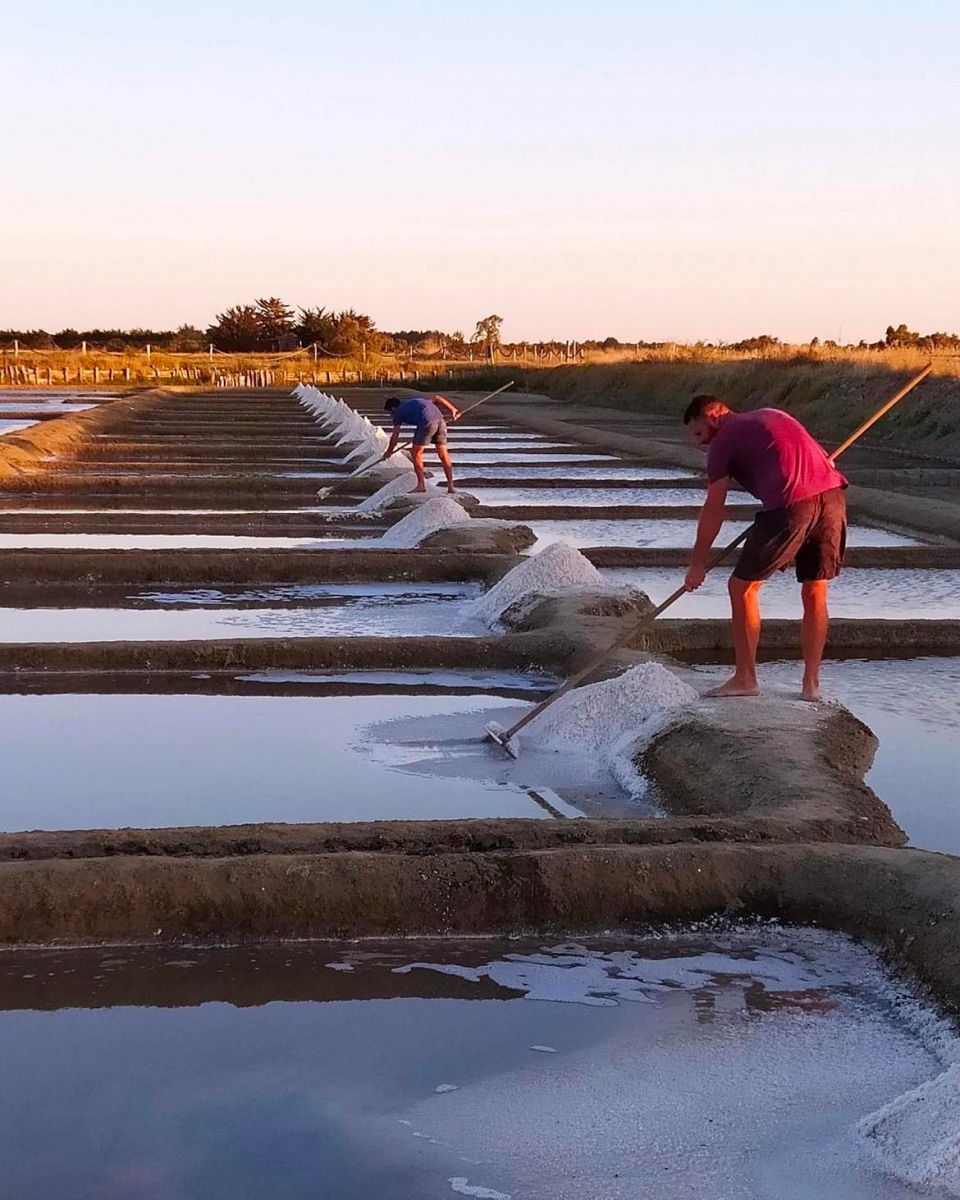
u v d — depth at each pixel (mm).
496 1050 3283
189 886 3906
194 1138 2896
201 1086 3111
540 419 30547
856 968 3754
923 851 4199
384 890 3945
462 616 8828
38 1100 3047
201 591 9812
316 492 15836
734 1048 3303
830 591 9836
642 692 5902
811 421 28000
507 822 4391
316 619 8742
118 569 10047
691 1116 2986
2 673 7133
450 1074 3176
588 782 5332
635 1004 3537
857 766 5289
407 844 4250
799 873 4047
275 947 3850
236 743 5867
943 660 7645
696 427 6070
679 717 5574
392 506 13875
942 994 3475
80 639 8016
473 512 13688
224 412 31094
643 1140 2895
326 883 3943
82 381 53812
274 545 11797
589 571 8781
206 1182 2736
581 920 3959
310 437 23922
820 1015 3480
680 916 3975
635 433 28094
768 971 3740
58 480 15516
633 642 7613
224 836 4250
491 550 11141
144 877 3910
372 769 5484
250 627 8445
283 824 4383
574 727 5855
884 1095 3068
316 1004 3523
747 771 4945
